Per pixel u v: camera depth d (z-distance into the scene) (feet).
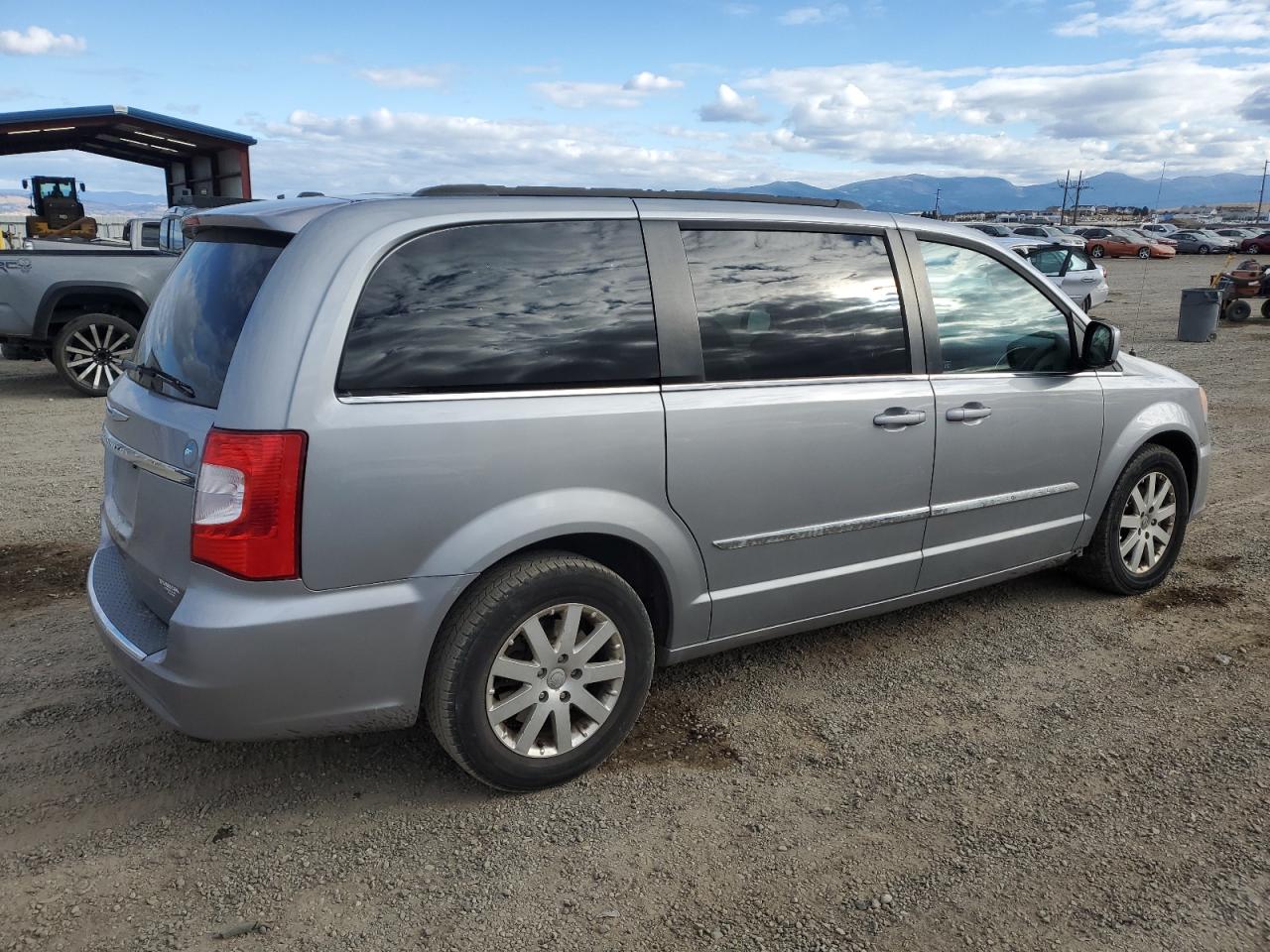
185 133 57.26
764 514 10.94
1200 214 508.12
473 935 7.90
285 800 9.83
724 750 10.87
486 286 9.35
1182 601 15.37
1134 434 14.66
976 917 8.09
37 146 61.16
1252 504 20.89
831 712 11.75
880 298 12.00
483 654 9.22
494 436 9.07
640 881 8.59
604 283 9.98
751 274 10.97
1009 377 13.17
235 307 9.00
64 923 7.98
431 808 9.72
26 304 32.58
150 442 9.30
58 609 14.71
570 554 9.71
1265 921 8.01
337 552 8.48
